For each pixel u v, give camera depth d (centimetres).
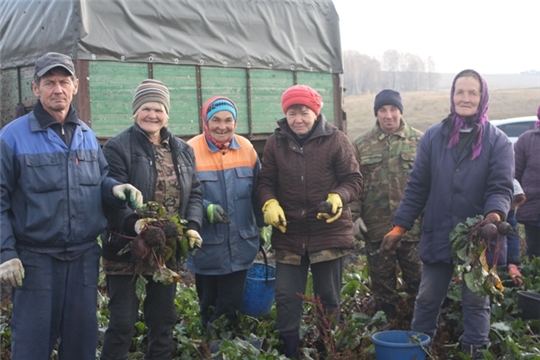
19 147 345
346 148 455
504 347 455
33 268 347
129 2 791
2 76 911
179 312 540
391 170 529
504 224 398
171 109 836
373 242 538
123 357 397
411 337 422
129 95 794
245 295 511
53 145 352
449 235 421
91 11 762
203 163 471
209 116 469
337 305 459
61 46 771
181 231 377
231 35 898
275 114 961
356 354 446
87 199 361
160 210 377
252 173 485
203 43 866
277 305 454
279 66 956
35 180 345
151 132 396
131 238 376
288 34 970
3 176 340
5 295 609
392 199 527
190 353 454
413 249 529
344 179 452
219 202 469
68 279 358
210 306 509
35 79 356
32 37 829
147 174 393
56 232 349
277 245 455
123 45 787
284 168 453
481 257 405
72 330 363
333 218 432
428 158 451
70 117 362
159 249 372
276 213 443
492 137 430
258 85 934
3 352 446
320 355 452
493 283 409
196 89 861
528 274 607
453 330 515
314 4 1008
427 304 446
